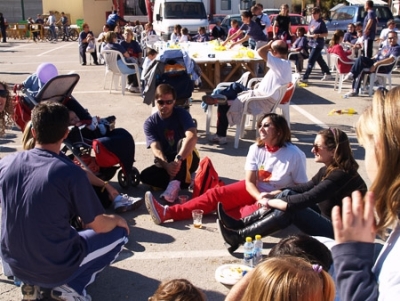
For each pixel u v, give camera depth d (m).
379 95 1.55
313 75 15.05
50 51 24.42
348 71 11.77
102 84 13.36
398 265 1.42
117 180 6.11
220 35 20.61
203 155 7.14
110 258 3.54
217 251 4.41
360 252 1.51
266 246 4.49
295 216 4.08
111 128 5.92
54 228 3.04
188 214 4.95
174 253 4.38
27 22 35.09
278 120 4.71
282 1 32.53
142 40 21.38
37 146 3.14
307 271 1.58
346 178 3.99
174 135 5.75
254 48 14.84
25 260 3.10
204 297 2.21
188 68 8.86
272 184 4.76
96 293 3.78
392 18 21.53
